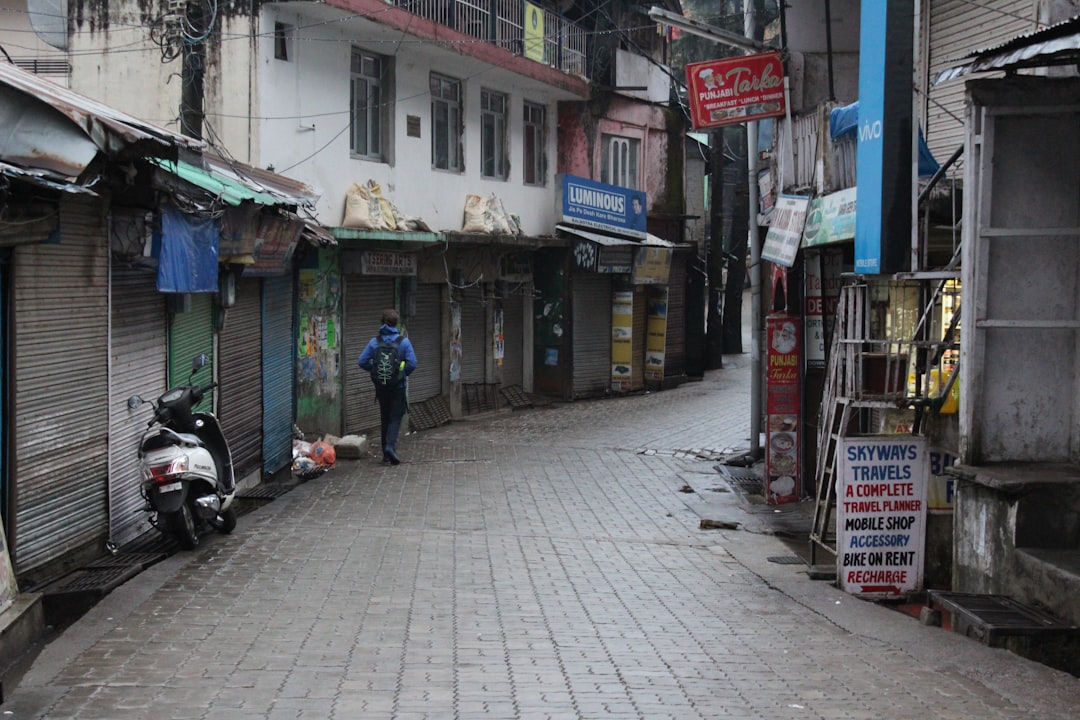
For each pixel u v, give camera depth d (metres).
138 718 5.01
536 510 12.38
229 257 10.75
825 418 9.94
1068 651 6.59
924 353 8.80
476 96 21.31
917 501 8.65
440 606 7.71
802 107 15.20
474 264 21.75
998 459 7.83
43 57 15.73
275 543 9.83
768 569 9.71
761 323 16.52
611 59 26.00
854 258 11.15
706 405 24.20
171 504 8.89
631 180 27.69
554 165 24.67
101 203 8.40
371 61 18.23
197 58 15.32
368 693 5.49
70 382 8.09
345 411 17.92
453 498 12.88
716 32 14.02
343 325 17.78
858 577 8.65
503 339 23.62
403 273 18.80
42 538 7.73
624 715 5.21
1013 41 6.57
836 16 15.16
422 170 19.58
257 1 15.13
